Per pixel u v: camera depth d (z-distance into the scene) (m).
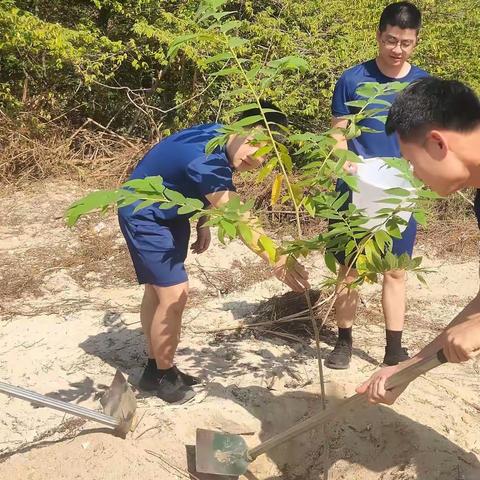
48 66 7.93
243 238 3.08
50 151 7.61
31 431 3.81
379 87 3.46
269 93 7.47
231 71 3.40
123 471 3.41
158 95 8.50
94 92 8.35
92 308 5.17
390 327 4.45
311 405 4.04
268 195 6.86
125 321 4.98
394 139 4.21
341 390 4.13
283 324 4.96
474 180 2.40
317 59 7.76
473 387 4.35
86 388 4.22
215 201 3.60
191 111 8.13
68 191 7.30
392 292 4.41
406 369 2.73
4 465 3.46
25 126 7.70
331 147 3.53
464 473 3.43
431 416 3.89
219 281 5.66
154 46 8.28
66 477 3.38
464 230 6.56
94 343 4.70
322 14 8.35
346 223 3.15
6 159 7.43
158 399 4.07
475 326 2.55
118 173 7.69
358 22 8.41
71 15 8.52
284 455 3.76
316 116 7.93
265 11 8.30
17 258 5.95
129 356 4.56
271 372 4.36
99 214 6.68
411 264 2.98
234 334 4.87
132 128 8.45
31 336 4.78
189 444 3.67
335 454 3.72
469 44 8.45
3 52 7.67
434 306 5.45
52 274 5.71
